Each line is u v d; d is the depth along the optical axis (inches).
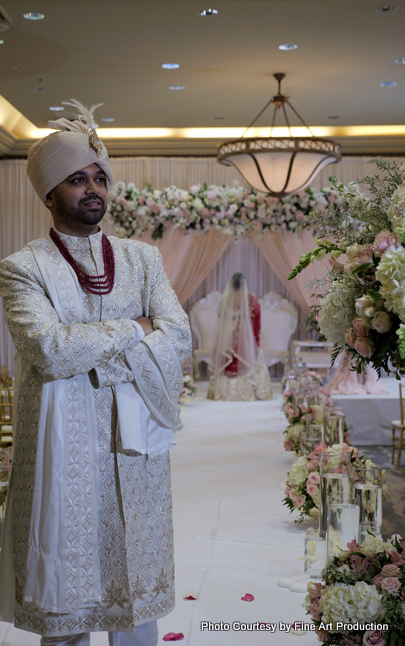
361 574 80.9
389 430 264.2
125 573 69.9
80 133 74.9
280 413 319.6
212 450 235.6
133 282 78.5
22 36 247.1
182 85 307.0
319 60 274.2
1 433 207.5
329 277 82.7
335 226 84.7
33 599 68.0
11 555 72.2
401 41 253.3
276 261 357.4
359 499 104.6
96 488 70.6
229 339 367.6
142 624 74.4
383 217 80.7
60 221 76.2
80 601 68.4
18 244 422.9
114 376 71.2
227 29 241.1
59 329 69.0
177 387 74.9
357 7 222.7
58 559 67.9
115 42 253.6
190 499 173.5
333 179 85.2
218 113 359.3
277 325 441.1
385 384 323.3
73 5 218.5
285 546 136.0
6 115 385.7
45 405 70.1
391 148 410.0
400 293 67.6
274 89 314.2
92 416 71.5
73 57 270.2
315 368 417.4
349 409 263.3
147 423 74.6
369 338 73.2
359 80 301.0
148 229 355.6
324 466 120.8
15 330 70.2
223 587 114.0
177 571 122.0
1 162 421.1
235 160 276.4
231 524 151.6
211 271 448.5
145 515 72.9
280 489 183.0
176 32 243.4
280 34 245.8
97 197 75.2
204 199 346.6
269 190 280.5
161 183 418.3
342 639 76.6
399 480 205.6
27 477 71.0
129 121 377.1
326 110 354.0
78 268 75.5
